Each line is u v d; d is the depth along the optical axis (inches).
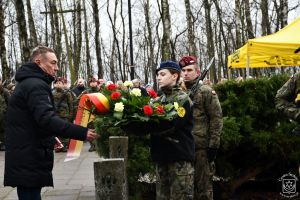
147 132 175.8
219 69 1785.2
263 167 289.7
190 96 222.8
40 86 152.6
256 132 277.6
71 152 166.7
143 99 173.9
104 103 170.1
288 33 491.2
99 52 1080.8
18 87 155.1
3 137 571.2
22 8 665.6
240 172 291.3
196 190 223.8
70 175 387.9
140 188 271.6
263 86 283.7
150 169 264.4
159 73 187.2
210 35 1405.0
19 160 151.3
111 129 268.7
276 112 283.3
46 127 150.1
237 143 269.3
